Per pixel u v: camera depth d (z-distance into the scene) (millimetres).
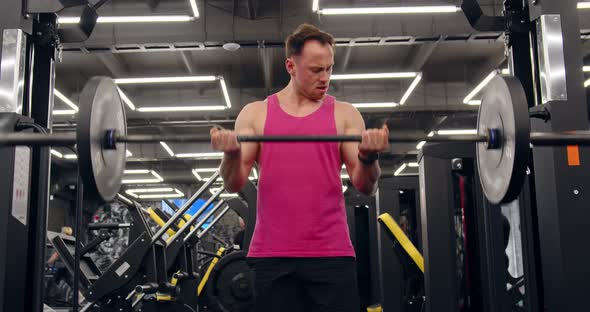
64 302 4953
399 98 7652
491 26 2178
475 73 7504
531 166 2242
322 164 1219
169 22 5449
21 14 1923
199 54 6848
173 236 3895
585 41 6031
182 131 9750
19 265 1830
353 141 1197
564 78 1908
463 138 1411
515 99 1296
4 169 1785
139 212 3805
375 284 4875
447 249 2824
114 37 5406
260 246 1204
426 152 2893
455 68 7414
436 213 2855
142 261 3498
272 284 1182
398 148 9750
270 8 5523
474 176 2898
